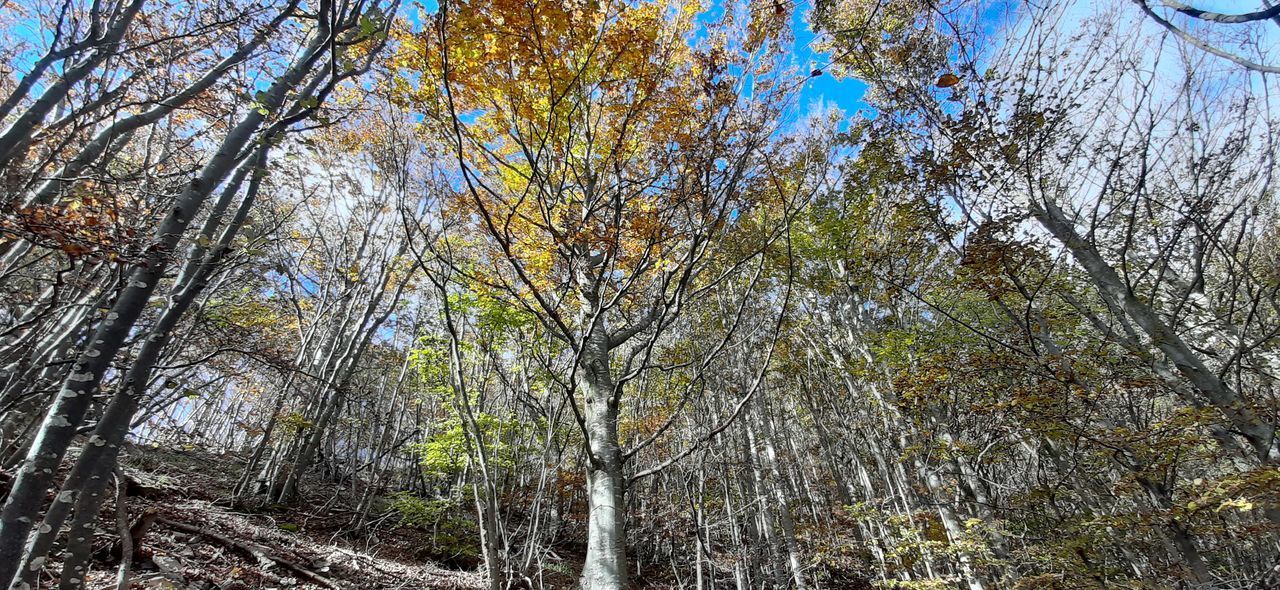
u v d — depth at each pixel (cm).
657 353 988
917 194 795
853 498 1532
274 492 1081
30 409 581
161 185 494
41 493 269
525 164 404
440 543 1048
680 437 973
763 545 1251
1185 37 225
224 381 1183
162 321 351
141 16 500
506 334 632
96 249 302
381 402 1565
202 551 608
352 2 316
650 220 292
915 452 869
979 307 1037
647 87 297
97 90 541
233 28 451
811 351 1235
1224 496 546
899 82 798
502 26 256
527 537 273
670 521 1002
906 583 831
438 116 278
